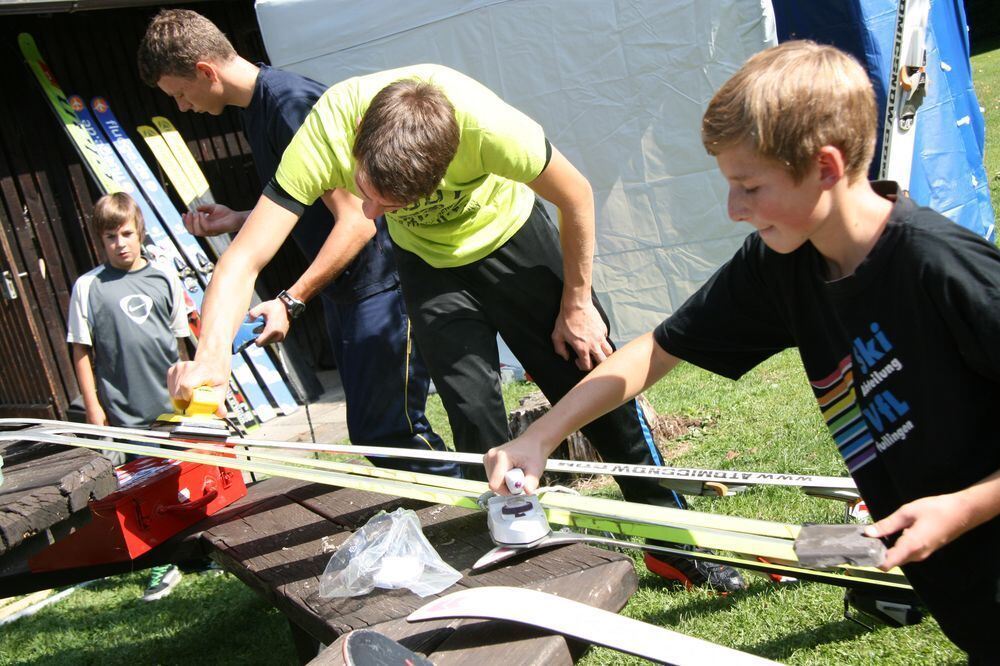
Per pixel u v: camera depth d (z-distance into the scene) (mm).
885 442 1409
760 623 2516
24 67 6727
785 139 1216
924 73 2824
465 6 5711
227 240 7246
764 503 3195
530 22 5586
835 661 2287
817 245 1365
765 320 1630
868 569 1641
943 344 1262
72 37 6980
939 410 1298
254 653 3154
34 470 2225
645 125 5512
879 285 1301
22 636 3613
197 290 6832
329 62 6109
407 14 5836
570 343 2600
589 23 5449
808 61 1241
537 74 5676
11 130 6672
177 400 2236
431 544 2018
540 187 2330
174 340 4277
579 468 1943
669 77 5371
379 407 2984
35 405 6977
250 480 4723
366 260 2934
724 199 5469
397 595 1762
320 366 8242
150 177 6977
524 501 1821
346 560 1918
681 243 5645
